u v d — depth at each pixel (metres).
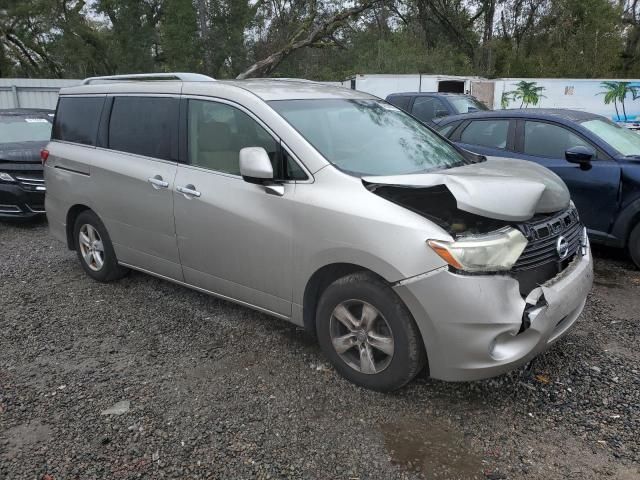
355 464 2.82
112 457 2.88
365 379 3.40
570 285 3.30
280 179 3.63
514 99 19.81
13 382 3.61
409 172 3.69
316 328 3.61
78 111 5.31
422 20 31.94
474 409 3.27
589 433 3.04
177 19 26.64
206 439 3.01
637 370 3.68
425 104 12.54
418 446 2.96
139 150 4.62
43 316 4.65
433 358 3.09
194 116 4.21
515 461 2.84
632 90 19.28
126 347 4.08
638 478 2.70
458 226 3.10
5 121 9.16
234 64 28.19
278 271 3.65
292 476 2.73
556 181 3.66
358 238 3.17
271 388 3.50
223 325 4.41
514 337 3.03
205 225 4.01
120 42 29.02
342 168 3.50
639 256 5.66
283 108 3.82
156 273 4.69
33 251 6.69
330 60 35.94
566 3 31.36
